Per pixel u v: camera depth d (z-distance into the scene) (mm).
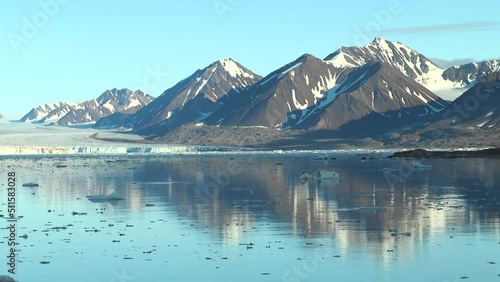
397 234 41875
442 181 82625
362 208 54812
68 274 32938
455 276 31578
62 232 44438
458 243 38656
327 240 40281
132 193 71625
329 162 155625
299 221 47969
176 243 40188
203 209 55906
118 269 33781
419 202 58656
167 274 32719
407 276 31703
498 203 56781
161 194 69938
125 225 47312
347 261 34719
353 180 87125
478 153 176875
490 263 33781
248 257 36062
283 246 38750
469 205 55625
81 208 57812
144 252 37656
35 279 32125
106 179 97125
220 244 39719
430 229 43500
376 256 35719
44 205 60500
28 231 44906
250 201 61656
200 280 31641
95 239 41688
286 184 82125
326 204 58188
